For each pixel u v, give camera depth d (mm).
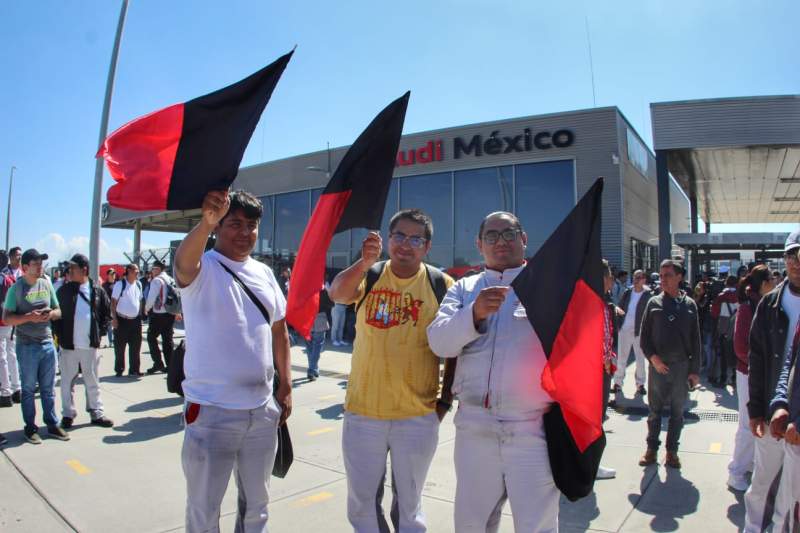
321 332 9008
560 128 13734
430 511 3943
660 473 4742
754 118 12289
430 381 2871
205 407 2529
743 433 4305
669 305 4941
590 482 2412
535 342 2504
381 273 2975
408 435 2809
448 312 2613
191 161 2385
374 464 2818
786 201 22781
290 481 4512
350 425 2871
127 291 9109
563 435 2430
